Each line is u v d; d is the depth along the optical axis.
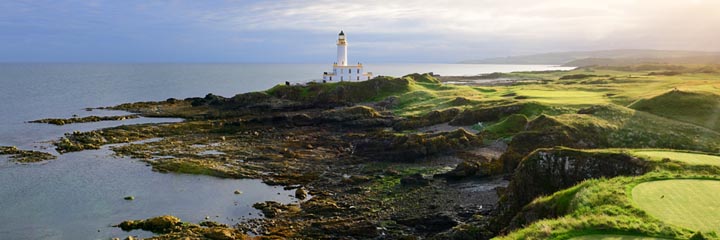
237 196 39.75
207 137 64.81
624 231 16.19
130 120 80.44
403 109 79.88
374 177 44.03
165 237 30.00
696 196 19.50
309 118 74.25
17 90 144.38
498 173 41.91
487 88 97.88
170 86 170.25
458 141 52.06
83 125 75.38
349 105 90.94
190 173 46.62
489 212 32.97
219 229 31.00
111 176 45.47
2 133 67.62
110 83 184.25
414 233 30.66
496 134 55.19
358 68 115.69
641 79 99.62
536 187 30.02
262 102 93.06
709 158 27.45
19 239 30.94
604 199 19.97
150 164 49.88
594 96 72.19
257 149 56.97
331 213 34.84
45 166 48.91
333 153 54.84
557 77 160.50
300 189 40.09
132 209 36.53
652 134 45.00
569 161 29.92
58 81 192.62
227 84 183.38
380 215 34.06
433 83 108.62
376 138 55.06
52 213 35.69
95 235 31.44
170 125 69.88
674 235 15.52
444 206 35.03
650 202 19.03
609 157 29.05
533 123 51.00
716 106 50.50
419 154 49.72
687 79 96.38
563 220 18.09
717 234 15.32
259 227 32.38
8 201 38.31
